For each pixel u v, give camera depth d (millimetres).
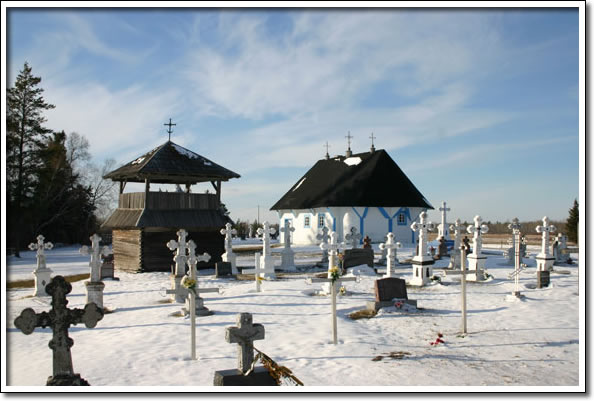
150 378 8227
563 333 11133
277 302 16094
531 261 29500
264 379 7262
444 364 8914
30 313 6855
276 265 29484
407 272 25062
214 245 28891
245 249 46438
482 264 21281
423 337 11094
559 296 16406
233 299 16828
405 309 14156
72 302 17156
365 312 14141
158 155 28406
